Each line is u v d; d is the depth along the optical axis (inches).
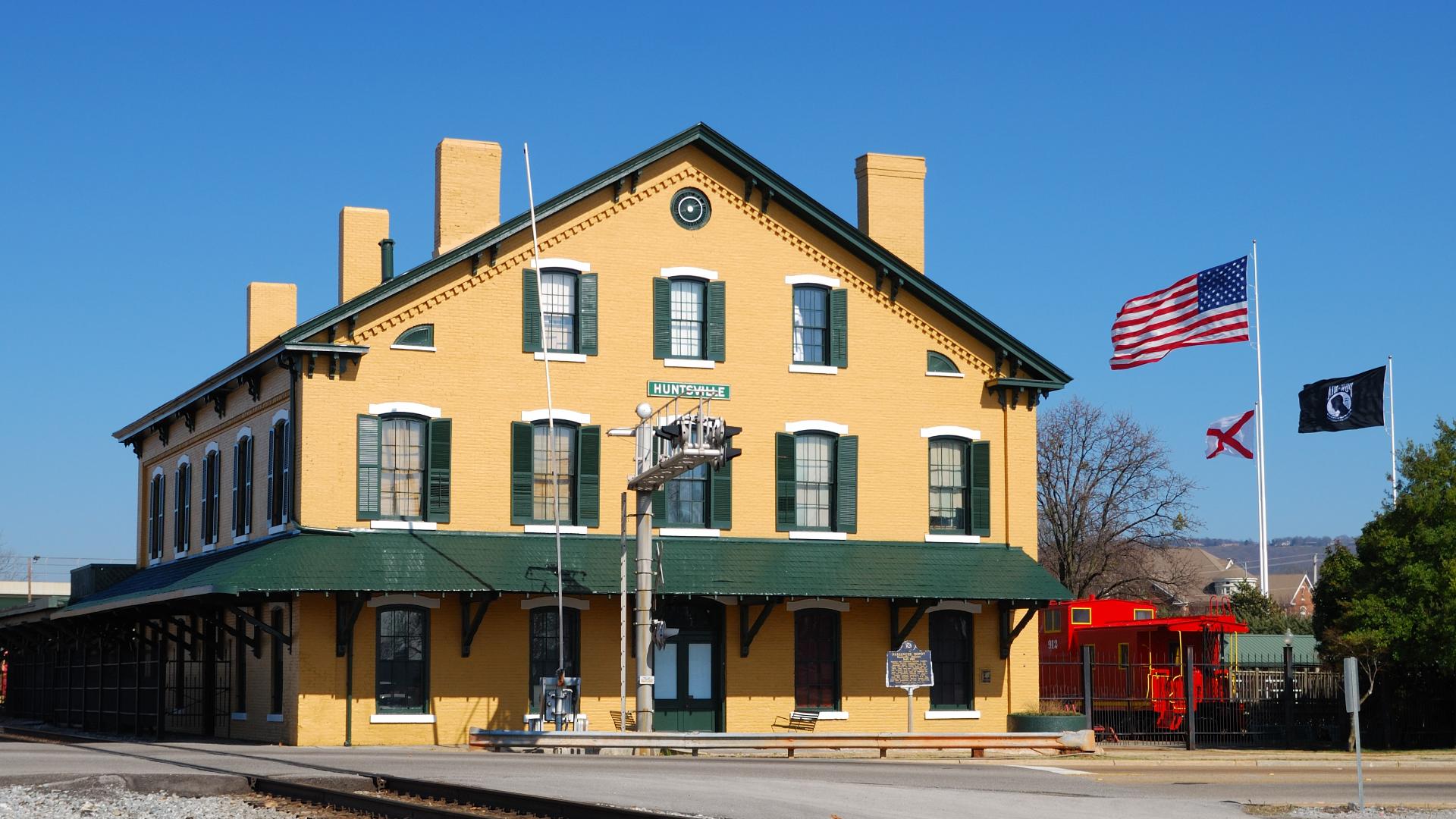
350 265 1513.3
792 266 1528.1
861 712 1498.5
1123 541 2982.3
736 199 1514.5
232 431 1598.2
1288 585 5802.2
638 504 1325.0
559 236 1451.8
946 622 1541.6
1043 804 904.9
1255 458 2096.5
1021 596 1494.8
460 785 873.5
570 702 1358.3
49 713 2084.2
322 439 1360.7
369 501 1365.7
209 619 1544.0
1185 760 1364.4
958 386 1574.8
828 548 1496.1
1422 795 1069.8
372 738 1341.0
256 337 1738.4
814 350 1533.0
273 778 949.2
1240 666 1935.3
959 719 1523.1
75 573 2065.7
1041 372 1592.0
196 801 890.7
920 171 1628.9
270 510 1437.0
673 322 1487.5
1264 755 1443.2
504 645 1396.4
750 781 972.6
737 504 1485.0
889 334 1555.1
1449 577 1521.9
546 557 1391.5
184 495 1787.6
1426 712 1648.6
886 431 1542.8
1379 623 1557.6
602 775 997.2
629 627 1432.1
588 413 1445.6
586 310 1453.0
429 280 1405.0
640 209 1481.3
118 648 1691.7
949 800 898.7
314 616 1336.1
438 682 1369.3
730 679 1466.5
